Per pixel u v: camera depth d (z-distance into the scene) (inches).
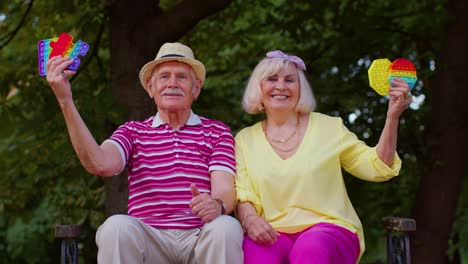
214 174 117.7
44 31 231.1
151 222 114.0
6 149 233.3
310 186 116.4
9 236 329.1
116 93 172.4
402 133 233.6
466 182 269.0
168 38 173.2
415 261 222.4
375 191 259.4
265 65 123.6
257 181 118.6
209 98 217.0
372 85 112.5
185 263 113.8
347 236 113.0
